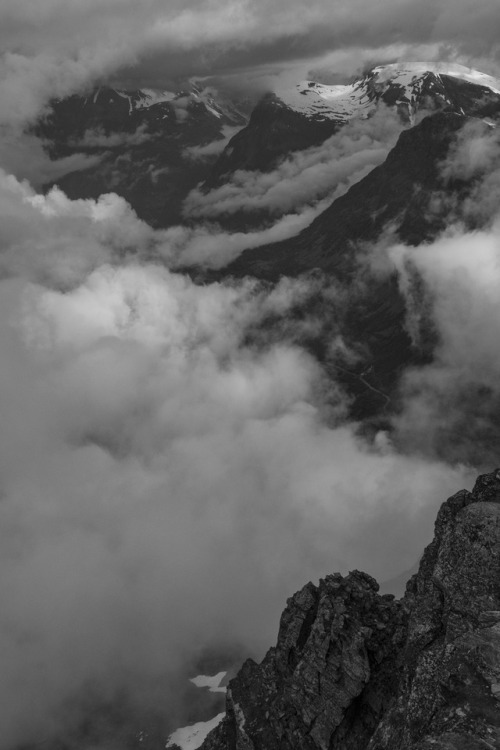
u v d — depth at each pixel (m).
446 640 37.12
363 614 49.56
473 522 42.41
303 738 46.44
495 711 28.77
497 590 38.56
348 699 45.06
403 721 33.81
